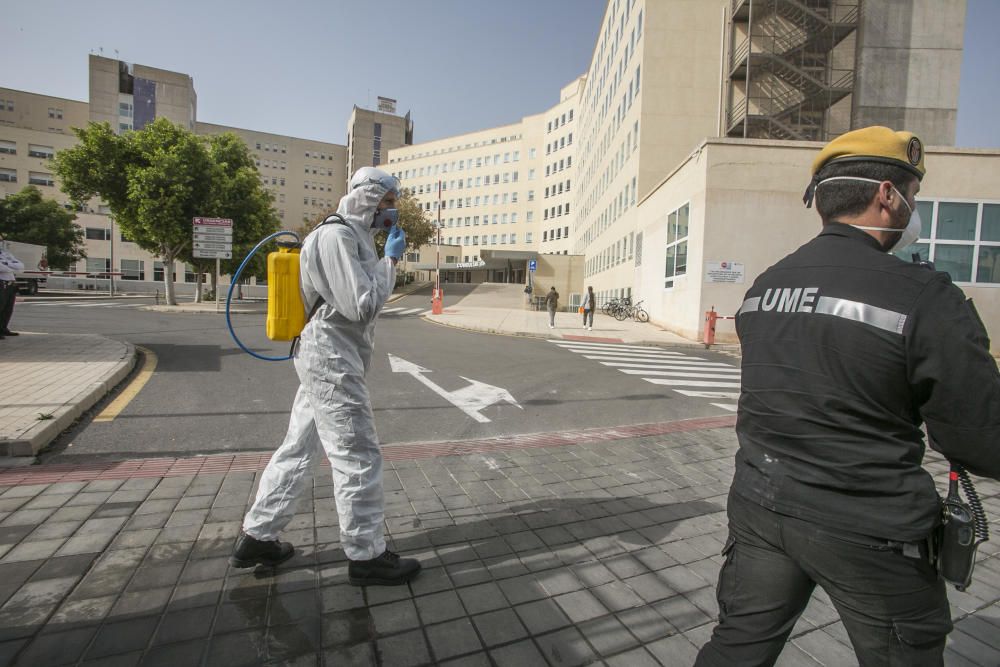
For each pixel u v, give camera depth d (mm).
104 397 5910
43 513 3027
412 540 2943
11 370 6598
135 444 4422
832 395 1201
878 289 1187
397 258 2424
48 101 72000
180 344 10633
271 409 5742
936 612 1191
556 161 73188
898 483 1161
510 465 4277
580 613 2338
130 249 57906
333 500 3357
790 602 1344
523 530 3117
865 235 1331
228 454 4223
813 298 1282
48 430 4344
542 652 2078
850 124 22125
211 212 21906
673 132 24156
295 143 99562
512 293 50594
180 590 2350
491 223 84000
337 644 2057
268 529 2457
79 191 20875
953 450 1129
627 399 7336
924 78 21781
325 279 2225
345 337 2348
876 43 21625
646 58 24109
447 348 12086
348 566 2525
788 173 15227
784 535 1264
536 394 7332
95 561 2553
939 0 21625
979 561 3000
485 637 2148
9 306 9391
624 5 29125
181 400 5969
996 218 14953
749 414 1398
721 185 15242
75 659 1899
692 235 16219
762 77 22531
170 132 21500
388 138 102375
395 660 1989
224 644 2020
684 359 12250
